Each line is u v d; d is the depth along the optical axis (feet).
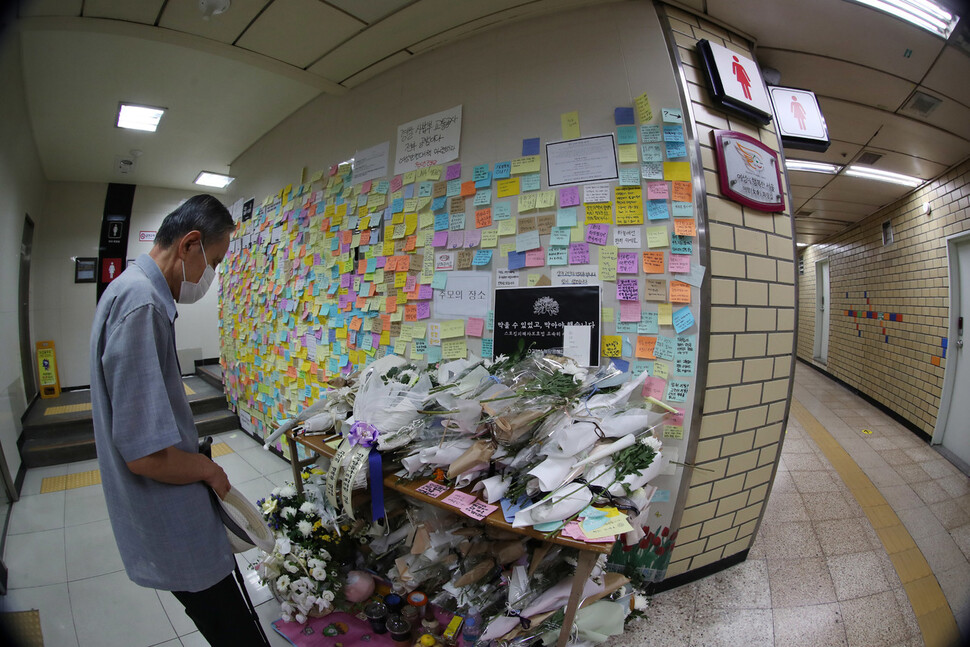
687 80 5.53
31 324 14.12
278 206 10.97
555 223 6.01
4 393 9.04
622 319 5.66
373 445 4.71
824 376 22.41
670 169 5.47
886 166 10.89
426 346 7.16
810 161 10.78
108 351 3.09
